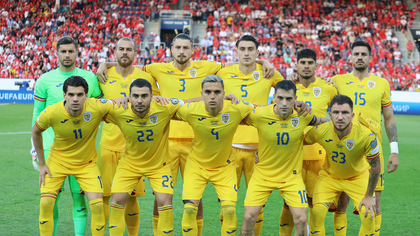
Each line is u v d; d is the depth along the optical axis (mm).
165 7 29141
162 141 4355
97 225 4180
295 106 4152
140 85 3961
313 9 28422
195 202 4230
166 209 4199
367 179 4359
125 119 4168
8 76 24219
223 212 4191
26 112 17719
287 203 4250
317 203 4289
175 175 4941
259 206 4270
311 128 4375
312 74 4645
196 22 28641
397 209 6043
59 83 4629
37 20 27484
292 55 25016
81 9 28453
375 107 4824
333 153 4211
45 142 4625
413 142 12492
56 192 4270
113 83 4805
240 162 4852
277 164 4277
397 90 21719
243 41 4770
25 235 4648
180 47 4750
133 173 4336
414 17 28891
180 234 5023
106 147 4691
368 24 27438
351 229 5250
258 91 4906
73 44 4594
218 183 4352
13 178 7262
